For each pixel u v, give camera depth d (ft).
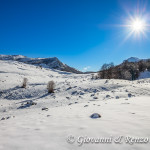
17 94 76.43
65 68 595.47
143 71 238.07
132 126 12.91
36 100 58.49
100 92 64.08
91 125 14.29
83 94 63.00
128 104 27.09
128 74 177.78
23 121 20.08
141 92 57.88
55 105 46.55
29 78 134.72
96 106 28.43
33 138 11.71
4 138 12.16
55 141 10.71
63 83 99.35
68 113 23.22
